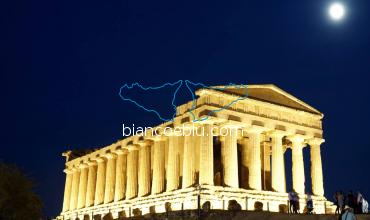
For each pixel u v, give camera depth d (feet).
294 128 284.00
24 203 153.17
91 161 372.17
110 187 340.39
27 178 157.07
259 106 272.31
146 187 302.04
